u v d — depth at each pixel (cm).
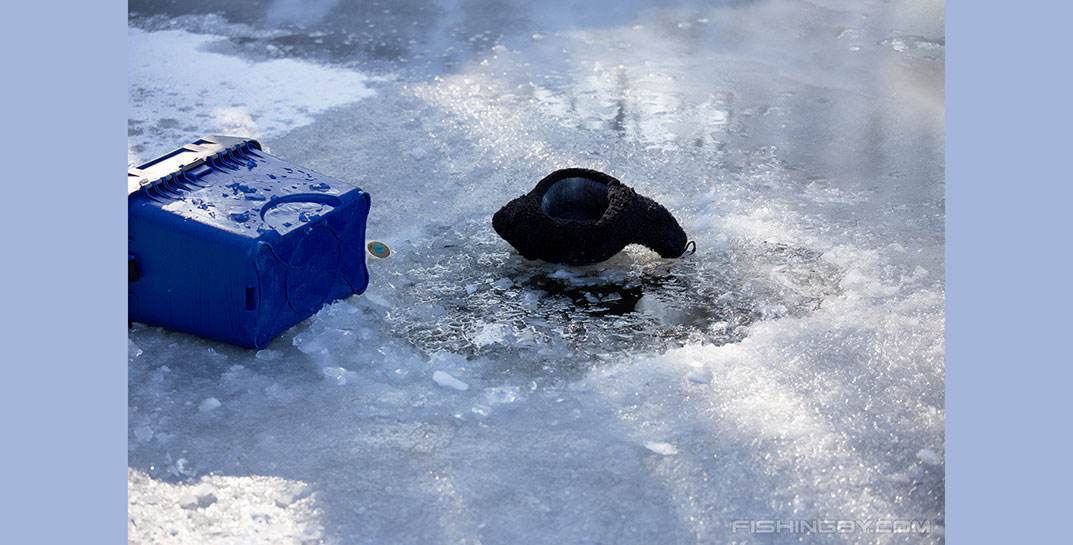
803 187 681
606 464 439
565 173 612
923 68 878
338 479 432
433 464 440
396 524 409
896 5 1030
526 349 521
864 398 479
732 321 543
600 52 914
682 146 737
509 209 588
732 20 993
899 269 585
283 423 466
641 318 548
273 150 724
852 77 861
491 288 575
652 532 405
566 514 414
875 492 425
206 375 498
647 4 1035
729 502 420
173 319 522
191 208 512
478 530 406
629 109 798
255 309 502
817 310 550
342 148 729
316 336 526
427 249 611
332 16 998
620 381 494
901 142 745
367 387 490
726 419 466
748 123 776
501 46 925
